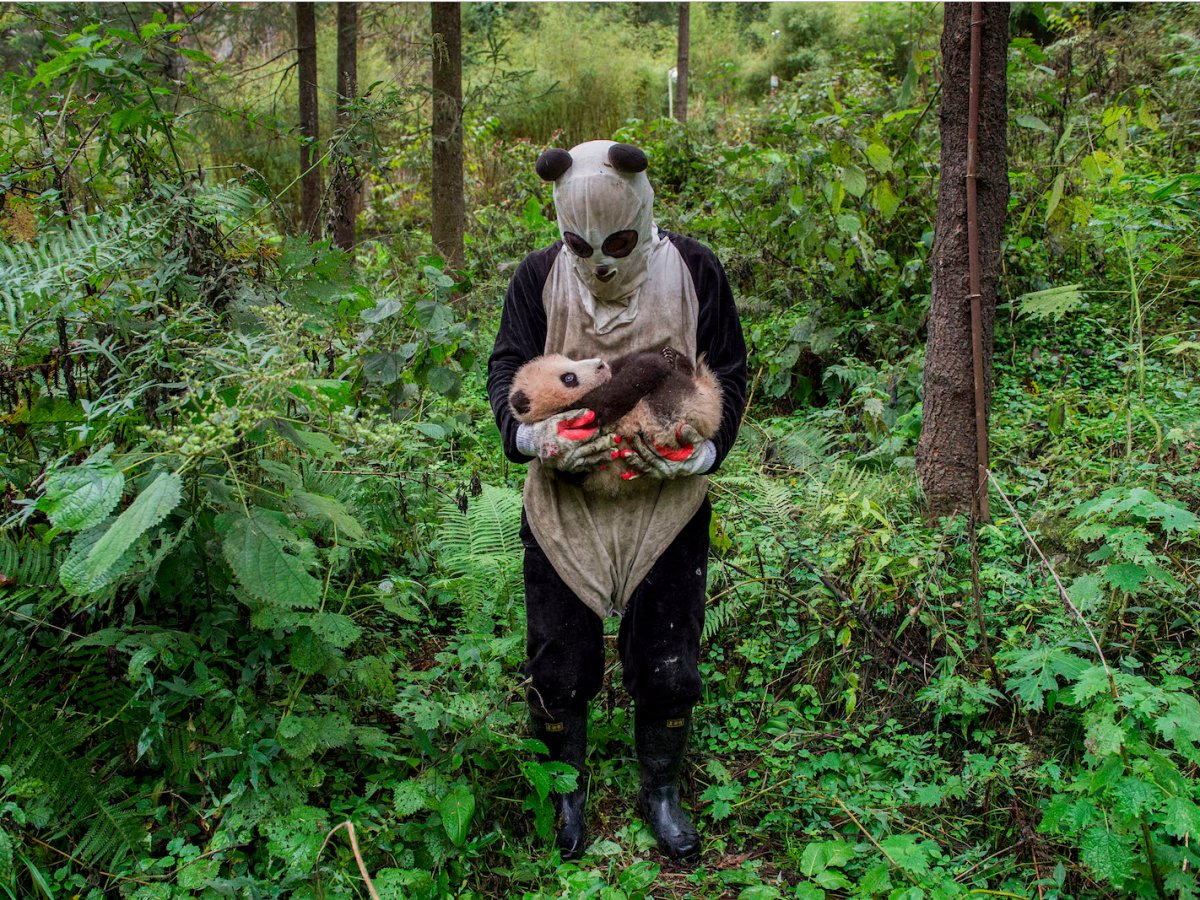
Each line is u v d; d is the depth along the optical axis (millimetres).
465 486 3744
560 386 2393
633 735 3088
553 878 2551
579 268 2469
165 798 2543
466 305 5617
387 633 3404
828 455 4727
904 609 3318
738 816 2822
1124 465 3543
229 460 2492
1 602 2502
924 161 5863
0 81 3738
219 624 2713
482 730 2666
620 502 2580
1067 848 2514
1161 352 4965
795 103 9000
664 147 9555
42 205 3490
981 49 3752
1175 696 2113
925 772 2871
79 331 2832
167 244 3129
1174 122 6430
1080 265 5762
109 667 2469
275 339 2939
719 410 2469
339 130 3990
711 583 3520
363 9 8812
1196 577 3039
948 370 3898
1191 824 1919
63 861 2367
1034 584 3340
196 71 6562
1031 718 2898
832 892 2494
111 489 2240
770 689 3299
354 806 2543
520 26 17156
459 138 6801
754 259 6305
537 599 2648
